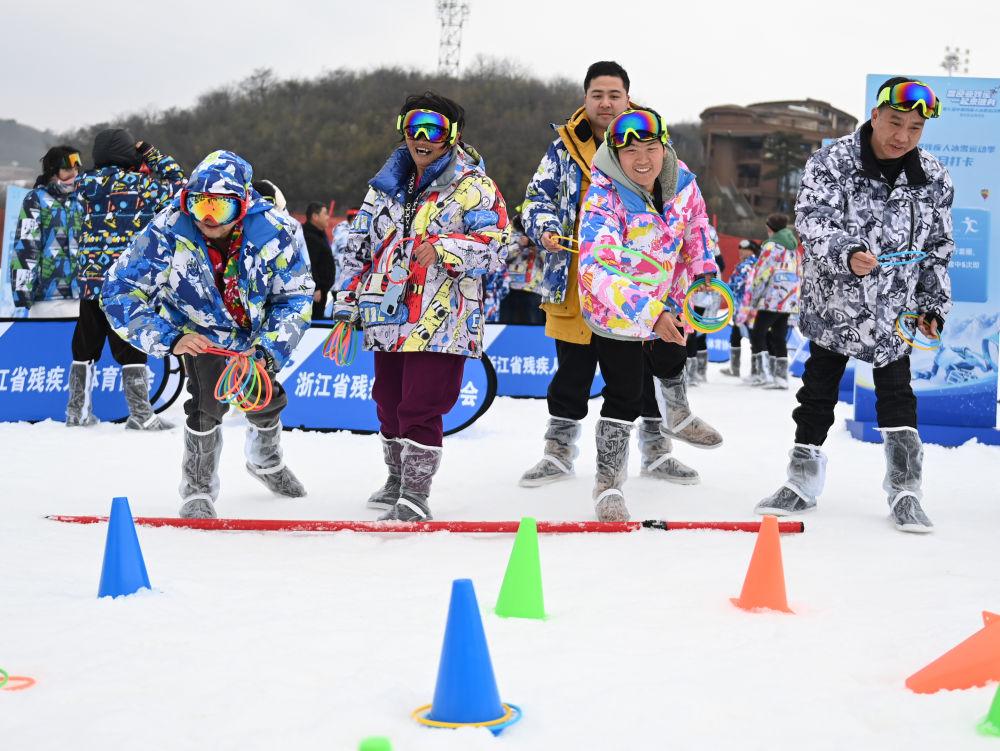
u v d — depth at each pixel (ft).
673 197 17.21
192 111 225.76
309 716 8.63
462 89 221.05
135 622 11.20
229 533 16.19
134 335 16.56
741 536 16.33
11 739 8.17
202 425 17.15
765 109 228.02
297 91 228.63
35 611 11.62
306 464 23.72
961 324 29.50
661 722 8.60
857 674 10.00
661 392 21.07
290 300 16.84
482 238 16.97
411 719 8.62
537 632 11.14
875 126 17.88
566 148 19.97
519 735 8.34
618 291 16.44
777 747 8.20
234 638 10.71
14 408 31.04
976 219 29.17
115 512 12.50
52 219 32.89
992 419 29.43
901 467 17.66
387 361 18.34
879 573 14.23
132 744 8.06
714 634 11.18
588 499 19.67
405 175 17.75
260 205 16.61
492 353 39.40
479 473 22.62
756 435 29.63
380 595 12.61
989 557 15.39
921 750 8.13
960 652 9.60
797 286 44.55
